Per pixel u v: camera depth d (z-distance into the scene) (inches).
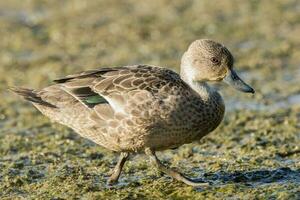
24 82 724.0
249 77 709.9
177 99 411.2
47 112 434.6
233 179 433.7
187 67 439.2
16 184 445.7
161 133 411.2
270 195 402.0
